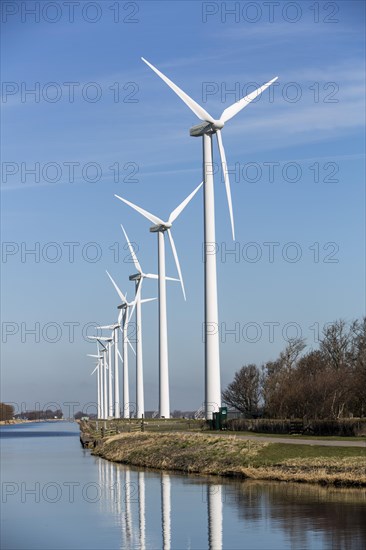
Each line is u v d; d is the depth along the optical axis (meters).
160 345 115.62
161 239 113.56
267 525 35.03
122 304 155.88
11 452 103.44
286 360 146.00
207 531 34.72
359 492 44.16
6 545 32.91
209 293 82.69
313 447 59.53
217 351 84.00
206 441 69.50
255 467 56.19
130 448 81.00
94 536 34.69
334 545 30.34
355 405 93.12
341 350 125.38
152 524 37.28
